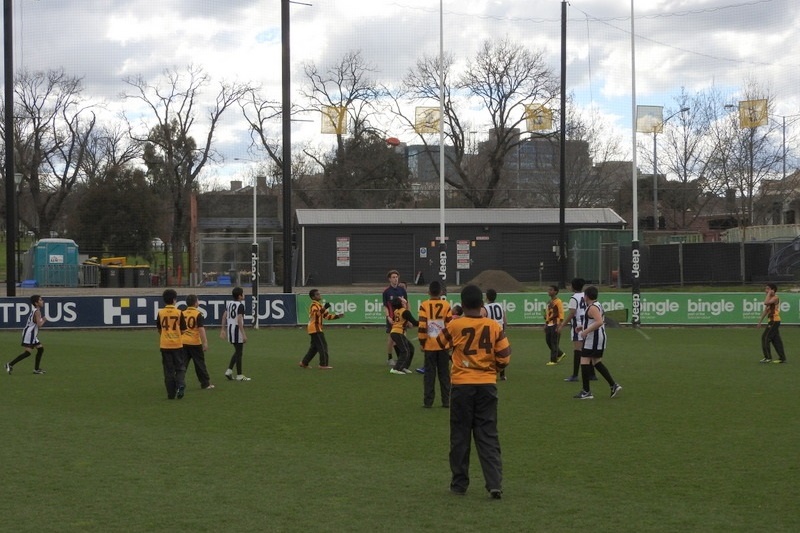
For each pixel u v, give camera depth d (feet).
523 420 40.37
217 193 204.23
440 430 38.09
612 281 141.08
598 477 29.25
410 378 56.44
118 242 193.16
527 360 66.85
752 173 163.22
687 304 98.32
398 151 217.97
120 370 60.95
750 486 27.96
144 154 195.62
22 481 28.86
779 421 39.83
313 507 25.61
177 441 35.68
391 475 29.68
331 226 157.79
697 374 57.67
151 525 23.82
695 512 25.03
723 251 134.51
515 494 27.07
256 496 26.86
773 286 64.59
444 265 94.02
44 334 92.22
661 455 32.63
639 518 24.43
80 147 218.59
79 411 43.45
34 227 229.45
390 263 159.74
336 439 36.09
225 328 55.62
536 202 232.32
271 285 161.07
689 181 212.64
